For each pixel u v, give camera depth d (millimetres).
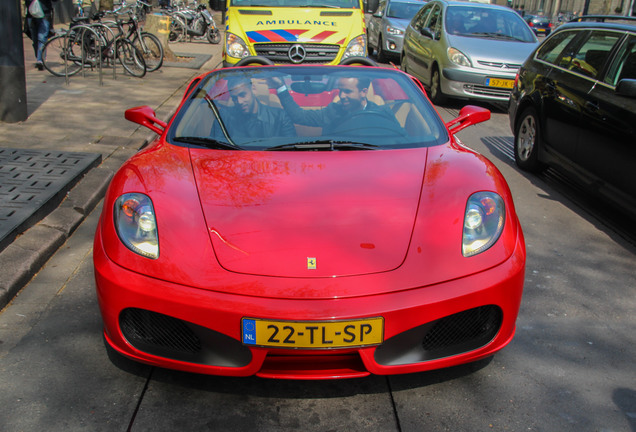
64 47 9430
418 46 10805
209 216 2502
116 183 2818
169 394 2486
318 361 2311
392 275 2279
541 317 3160
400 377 2619
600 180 4613
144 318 2398
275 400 2463
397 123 3373
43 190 4418
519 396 2500
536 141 5746
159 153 3066
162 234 2436
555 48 5945
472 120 3689
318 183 2723
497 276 2375
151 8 18141
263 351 2232
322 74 3764
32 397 2436
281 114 3391
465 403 2451
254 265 2293
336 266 2285
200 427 2299
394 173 2832
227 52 7586
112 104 7785
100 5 16156
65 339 2867
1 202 4156
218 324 2229
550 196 5289
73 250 3891
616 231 4488
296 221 2467
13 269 3389
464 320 2385
